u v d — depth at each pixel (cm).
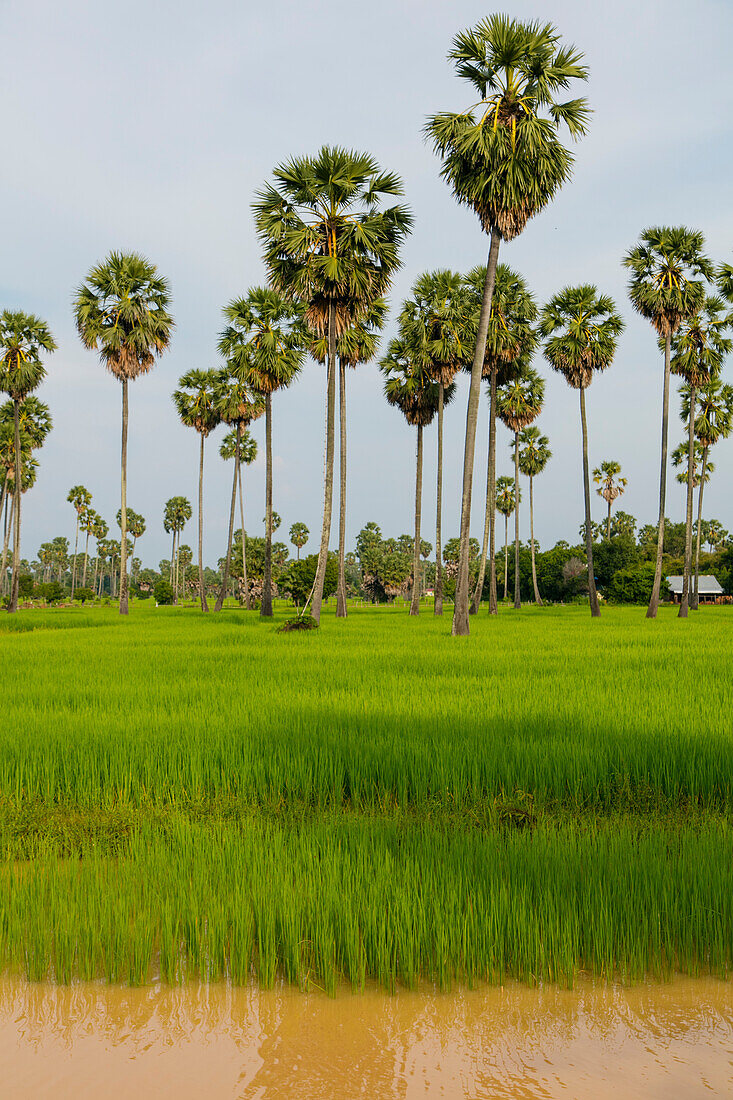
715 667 1557
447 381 4588
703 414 6178
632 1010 378
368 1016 371
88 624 4047
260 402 5888
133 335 4312
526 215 2770
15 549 5356
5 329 4978
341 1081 324
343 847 550
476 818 650
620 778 750
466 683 1322
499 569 11619
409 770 760
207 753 796
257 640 2544
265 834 598
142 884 491
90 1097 312
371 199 3081
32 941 418
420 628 3338
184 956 421
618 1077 326
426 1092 315
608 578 10406
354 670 1536
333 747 823
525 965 402
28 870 536
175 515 13312
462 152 2664
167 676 1444
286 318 4391
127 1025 364
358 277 3044
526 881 473
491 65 2731
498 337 4388
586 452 4694
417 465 4988
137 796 728
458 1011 376
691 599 6606
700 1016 372
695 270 4303
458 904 420
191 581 16825
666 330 4409
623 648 2080
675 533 13725
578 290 4525
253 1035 356
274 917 413
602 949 406
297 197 3100
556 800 708
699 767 757
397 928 407
